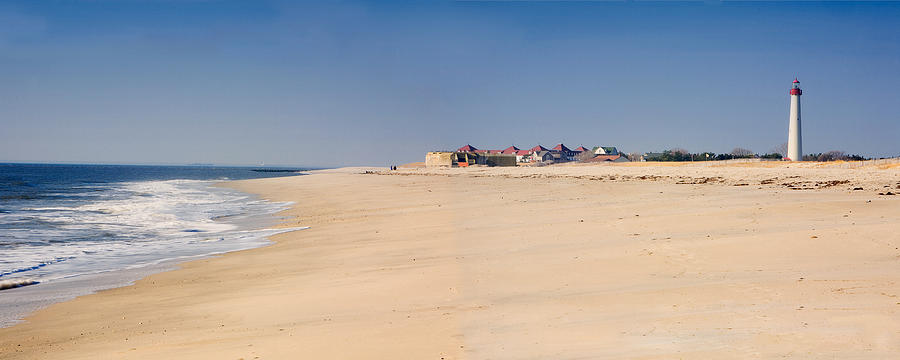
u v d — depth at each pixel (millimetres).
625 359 7023
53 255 20750
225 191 67688
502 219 24781
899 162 65312
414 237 21531
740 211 20891
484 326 9211
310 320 10617
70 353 9719
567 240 17938
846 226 15992
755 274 11617
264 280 15305
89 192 65312
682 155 140250
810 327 7711
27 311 12906
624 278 12164
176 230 28125
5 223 30969
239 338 9680
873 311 8297
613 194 34375
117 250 21828
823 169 59844
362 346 8586
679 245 15211
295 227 28297
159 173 190250
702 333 7848
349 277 14672
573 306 10078
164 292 14508
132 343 10023
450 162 151250
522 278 12867
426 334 8969
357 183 73125
